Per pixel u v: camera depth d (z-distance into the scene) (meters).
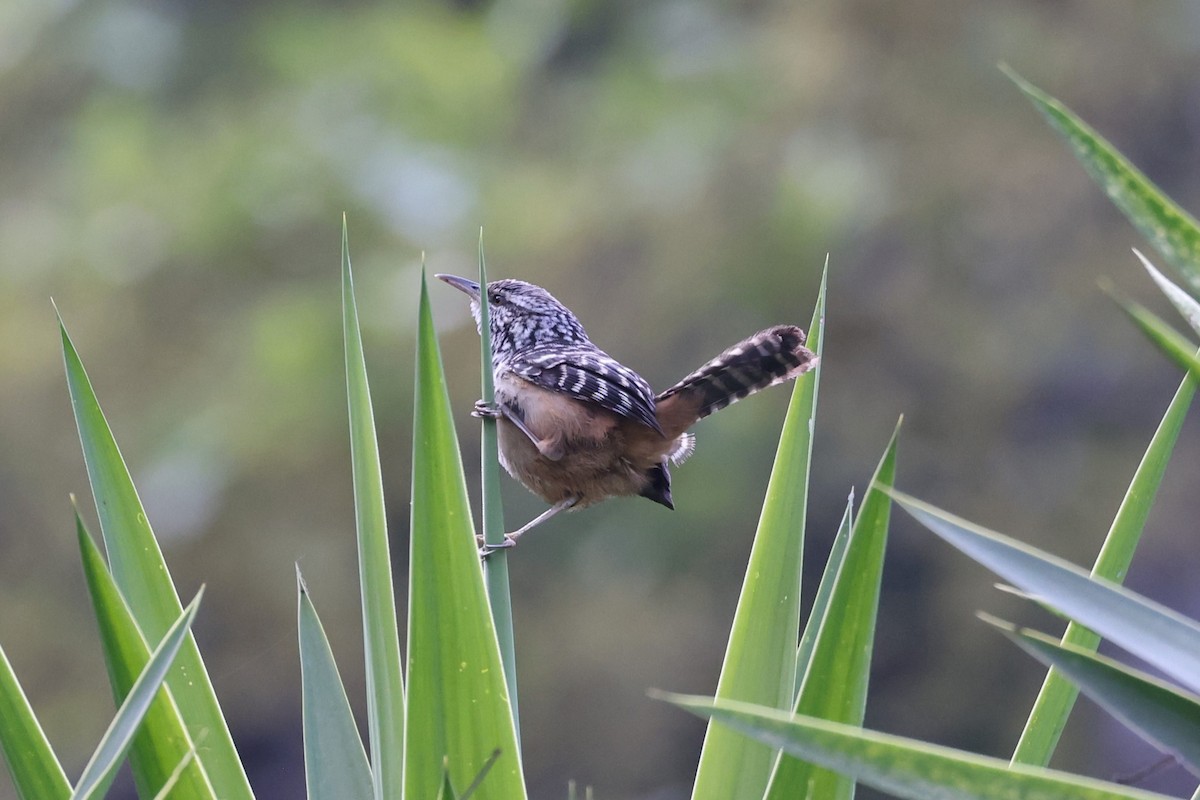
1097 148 2.64
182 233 16.22
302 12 19.34
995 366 15.11
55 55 19.02
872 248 15.68
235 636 14.54
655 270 15.40
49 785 2.76
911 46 16.16
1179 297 2.82
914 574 15.59
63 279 16.28
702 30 18.11
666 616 14.64
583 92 18.23
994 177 15.55
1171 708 2.24
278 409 14.84
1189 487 15.56
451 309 15.24
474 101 17.75
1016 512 15.16
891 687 15.43
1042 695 3.20
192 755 2.71
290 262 16.17
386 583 3.35
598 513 15.33
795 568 3.34
